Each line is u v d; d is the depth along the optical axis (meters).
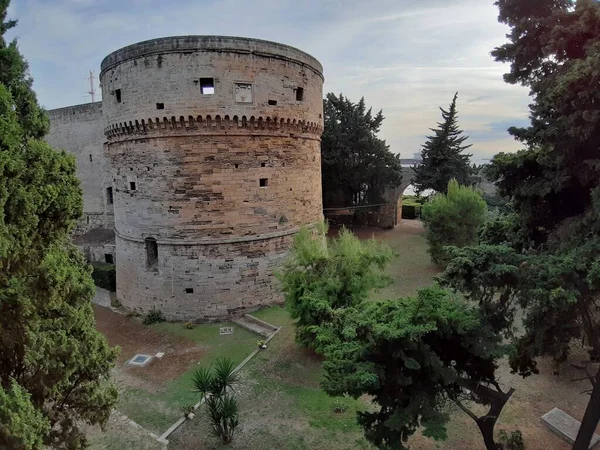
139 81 22.19
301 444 13.27
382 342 9.57
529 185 12.52
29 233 8.88
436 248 32.50
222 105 21.91
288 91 23.91
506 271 9.69
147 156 22.98
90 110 35.91
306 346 19.03
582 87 9.82
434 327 9.17
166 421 14.74
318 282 18.16
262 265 24.31
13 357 9.52
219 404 13.73
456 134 46.62
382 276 19.53
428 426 9.26
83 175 37.28
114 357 11.52
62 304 10.06
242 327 22.89
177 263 23.36
